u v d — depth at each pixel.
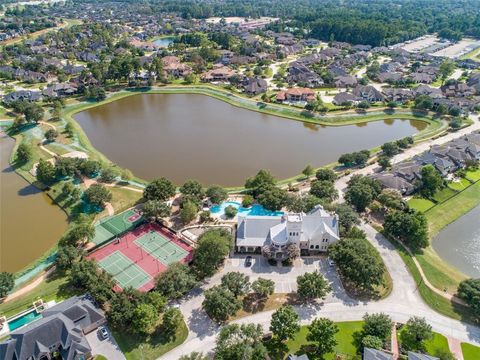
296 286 118.06
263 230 130.50
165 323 102.06
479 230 147.88
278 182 172.25
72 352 91.31
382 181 163.88
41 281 118.81
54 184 168.88
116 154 199.12
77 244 130.75
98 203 151.50
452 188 170.62
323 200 146.62
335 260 120.50
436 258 131.50
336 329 96.62
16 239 139.12
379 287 117.81
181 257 128.38
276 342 99.62
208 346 99.12
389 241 136.62
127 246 133.12
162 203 143.88
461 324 106.44
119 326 103.50
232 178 177.00
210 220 146.38
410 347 98.88
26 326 97.44
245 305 111.38
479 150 194.88
